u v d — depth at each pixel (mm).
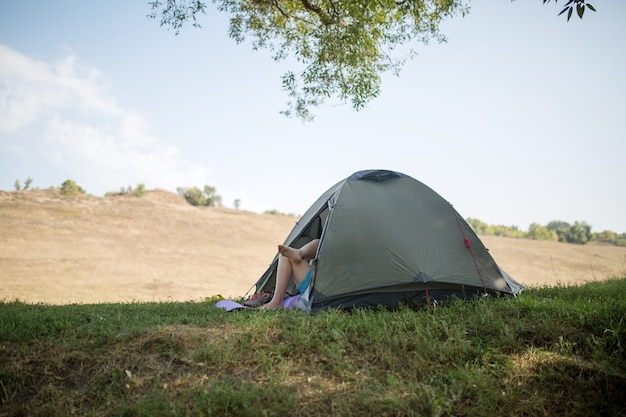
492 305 5328
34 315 5195
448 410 3391
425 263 5797
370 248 5805
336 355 4074
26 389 3732
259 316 4992
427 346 4223
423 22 11430
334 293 5621
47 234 30344
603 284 7918
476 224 48625
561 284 8219
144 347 4246
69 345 4223
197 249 32031
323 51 10250
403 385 3693
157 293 19844
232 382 3762
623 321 4484
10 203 36219
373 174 6609
